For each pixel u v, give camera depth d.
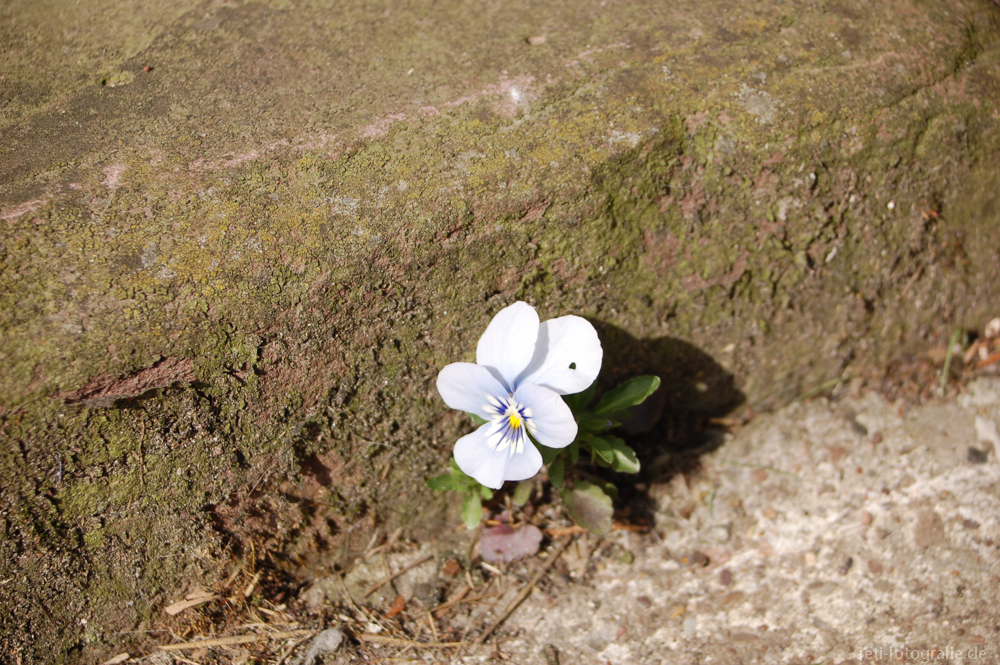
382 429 0.27
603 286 0.27
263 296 0.25
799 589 0.27
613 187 0.26
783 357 0.30
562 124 0.26
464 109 0.27
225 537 0.26
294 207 0.25
